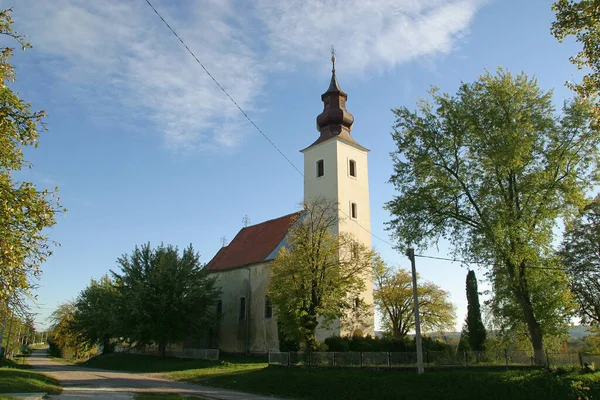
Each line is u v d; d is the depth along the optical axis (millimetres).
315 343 31094
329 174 47375
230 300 50875
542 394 21438
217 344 50938
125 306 44219
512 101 28172
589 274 31172
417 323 25031
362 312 36469
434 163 29734
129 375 36625
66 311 76875
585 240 31953
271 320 44656
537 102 28266
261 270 47531
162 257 44844
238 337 48344
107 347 62281
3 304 15141
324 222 34000
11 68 14500
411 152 30594
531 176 27359
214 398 23312
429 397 22266
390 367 26656
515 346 31172
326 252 31547
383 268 47969
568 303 27234
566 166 27656
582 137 27406
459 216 29250
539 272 26750
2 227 13320
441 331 52000
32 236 14328
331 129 49750
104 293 56094
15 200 13773
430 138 29625
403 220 30438
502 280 27125
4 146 14047
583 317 32281
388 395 23203
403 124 31078
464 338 39812
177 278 44562
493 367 26188
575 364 27047
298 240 32500
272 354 33750
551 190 27109
